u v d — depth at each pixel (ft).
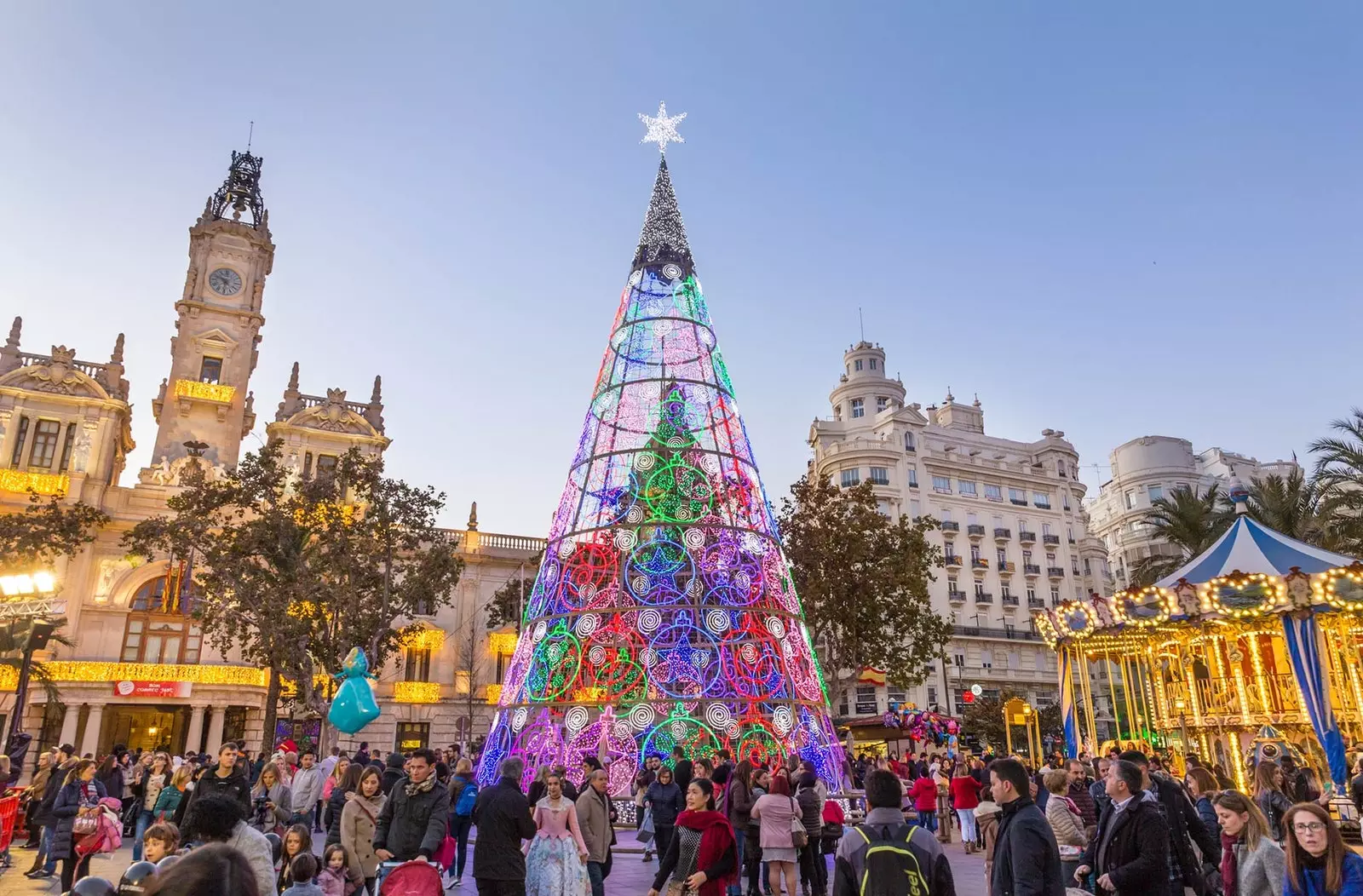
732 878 29.89
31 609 70.90
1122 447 318.86
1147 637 93.56
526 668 76.79
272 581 117.08
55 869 50.37
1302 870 18.88
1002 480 256.32
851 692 203.51
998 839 20.97
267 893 21.12
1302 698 69.82
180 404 162.20
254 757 136.46
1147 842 21.63
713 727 67.92
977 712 188.96
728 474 81.51
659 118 100.89
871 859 18.78
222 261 172.96
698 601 74.59
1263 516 123.85
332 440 168.96
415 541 124.36
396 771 34.53
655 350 86.69
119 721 146.30
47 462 147.54
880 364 288.10
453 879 49.32
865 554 125.49
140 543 119.34
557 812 30.81
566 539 79.46
